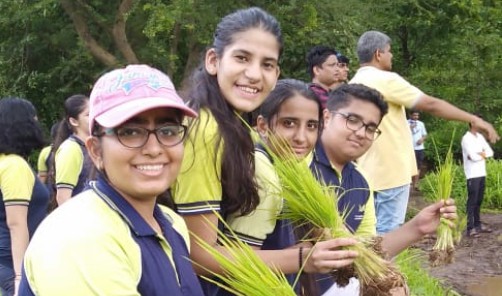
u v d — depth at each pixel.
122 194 1.91
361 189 3.38
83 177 4.70
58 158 4.77
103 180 1.92
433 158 16.62
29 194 3.72
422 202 12.02
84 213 1.81
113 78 1.93
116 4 14.52
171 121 1.93
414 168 5.96
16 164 3.68
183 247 2.11
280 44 2.61
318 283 3.06
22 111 3.74
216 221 2.41
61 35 15.23
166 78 1.97
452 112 5.21
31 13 14.45
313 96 2.91
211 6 12.86
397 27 19.11
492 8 19.55
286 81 2.97
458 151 16.70
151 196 1.92
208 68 2.58
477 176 10.88
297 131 2.87
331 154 3.34
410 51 19.67
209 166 2.38
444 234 3.18
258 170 2.60
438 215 3.21
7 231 3.69
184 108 1.91
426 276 6.53
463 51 19.06
